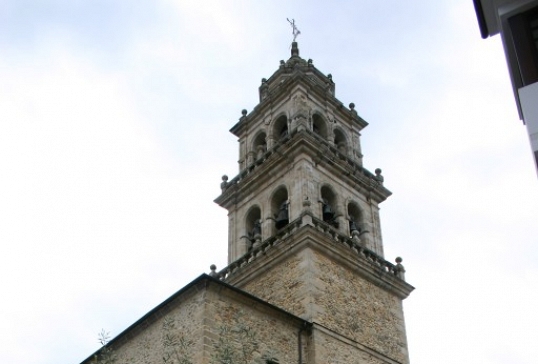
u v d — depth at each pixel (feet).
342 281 108.58
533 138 40.91
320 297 102.12
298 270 105.91
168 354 78.07
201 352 79.66
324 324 99.19
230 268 120.57
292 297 104.06
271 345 89.61
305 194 118.21
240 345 84.07
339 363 96.84
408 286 119.03
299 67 147.95
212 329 82.53
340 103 148.15
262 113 147.43
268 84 160.04
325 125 140.36
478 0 47.14
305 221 110.52
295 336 94.68
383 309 113.09
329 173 127.44
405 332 114.32
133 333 92.58
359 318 106.63
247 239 127.13
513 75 45.75
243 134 149.89
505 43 46.16
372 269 114.62
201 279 85.05
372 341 105.91
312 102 142.20
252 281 114.73
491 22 48.37
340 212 123.13
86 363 99.60
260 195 129.80
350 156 140.56
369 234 125.90
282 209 123.24
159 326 89.20
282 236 114.11
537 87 41.93
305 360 93.45
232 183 137.69
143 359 88.22
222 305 86.07
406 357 110.73
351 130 147.74
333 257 109.81
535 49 44.39
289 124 136.15
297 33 169.48
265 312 91.71
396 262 122.83
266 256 112.78
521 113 45.37
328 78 160.56
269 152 132.36
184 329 84.58
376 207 132.98
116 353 93.66
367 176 135.03
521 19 45.78
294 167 124.06
